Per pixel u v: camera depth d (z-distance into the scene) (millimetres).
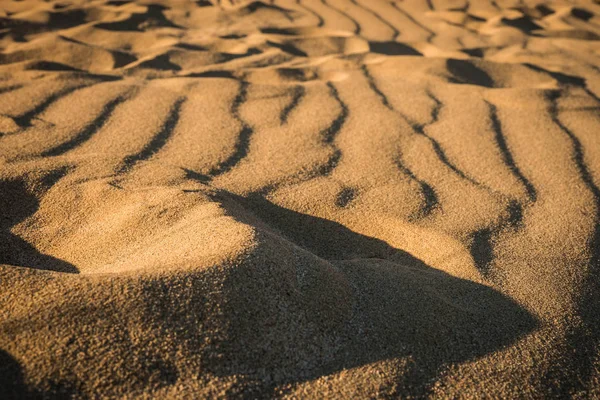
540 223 1809
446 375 1162
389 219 1803
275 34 4020
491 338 1269
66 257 1534
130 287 1124
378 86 3008
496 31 4293
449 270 1545
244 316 1144
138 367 1028
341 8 4715
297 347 1152
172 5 4438
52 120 2389
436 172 2102
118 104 2590
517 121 2635
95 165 1961
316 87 2926
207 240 1357
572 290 1473
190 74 3148
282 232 1748
